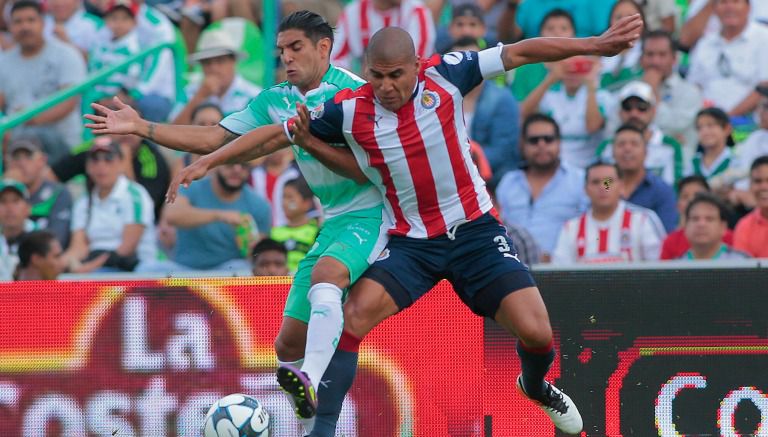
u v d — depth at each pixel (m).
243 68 38.12
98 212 32.09
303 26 18.95
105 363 22.83
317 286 17.98
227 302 22.80
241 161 18.09
